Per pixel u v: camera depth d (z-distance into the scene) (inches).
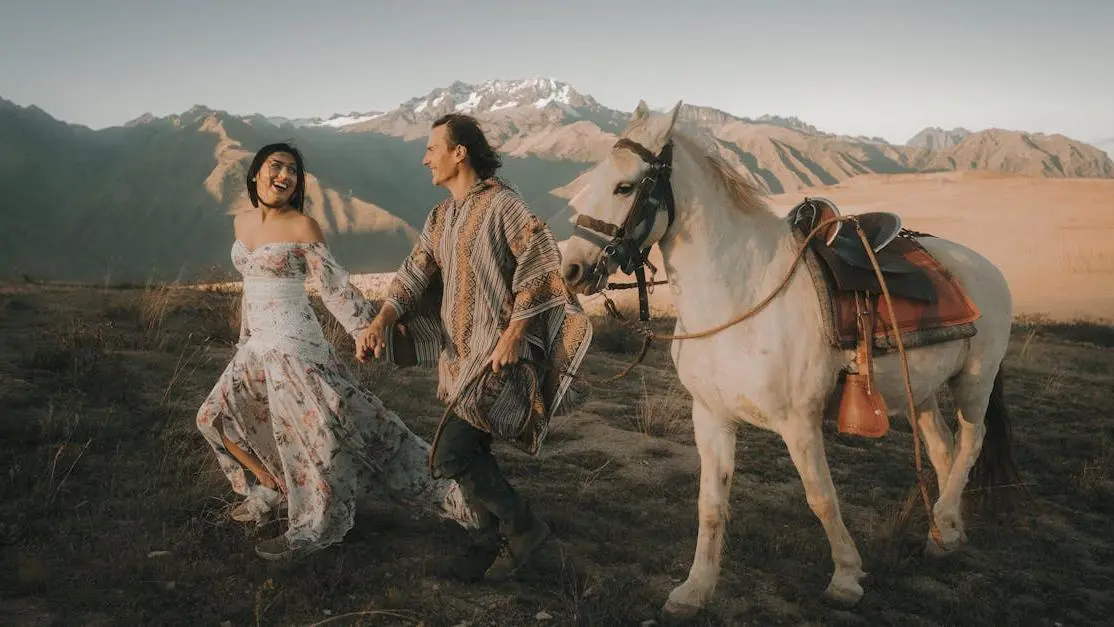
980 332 203.2
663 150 153.1
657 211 151.5
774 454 276.2
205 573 153.5
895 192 3646.7
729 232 159.8
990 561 202.2
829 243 167.9
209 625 136.9
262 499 173.9
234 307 402.3
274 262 160.6
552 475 231.6
